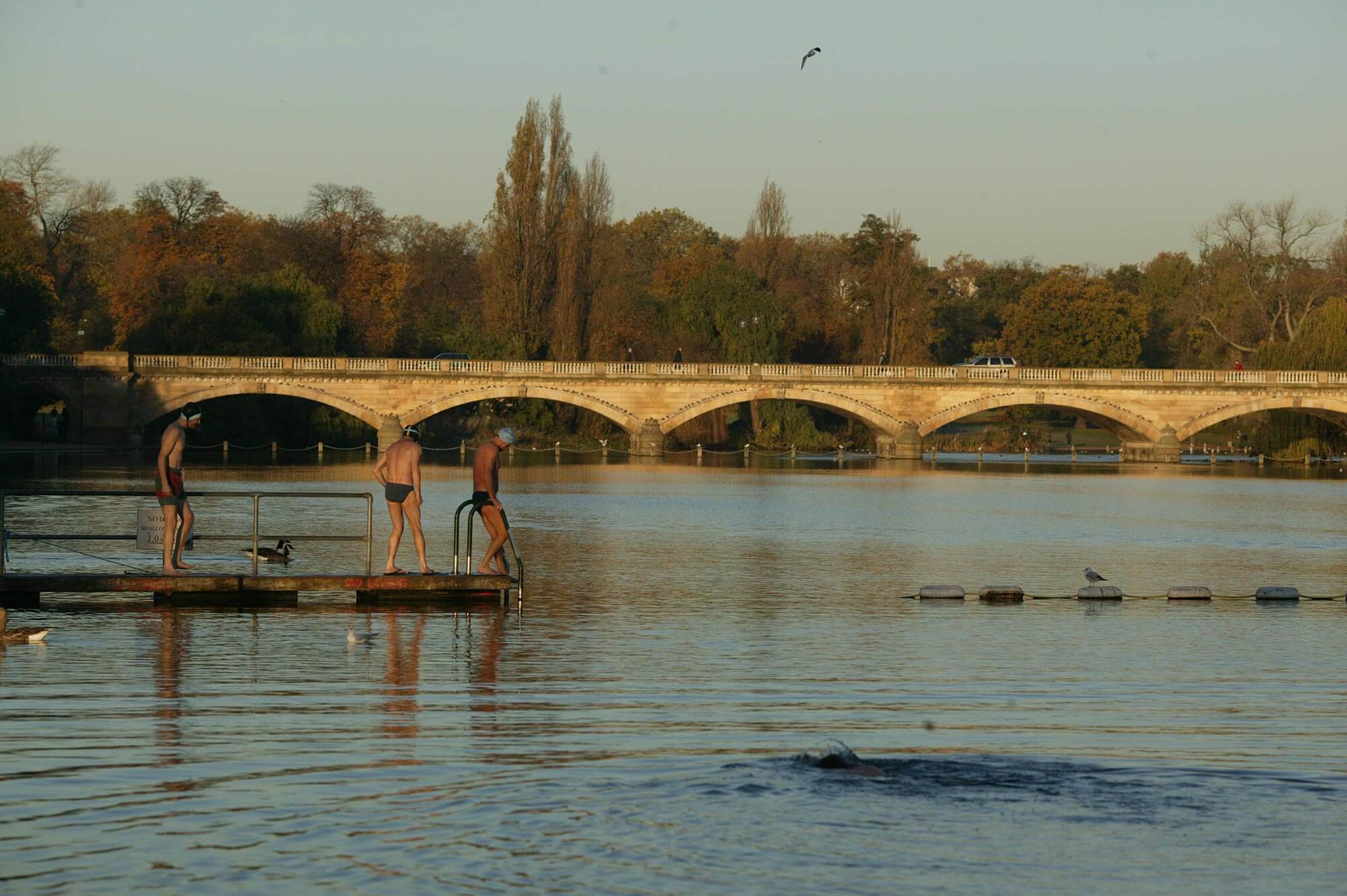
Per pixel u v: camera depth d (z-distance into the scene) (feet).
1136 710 90.58
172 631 113.29
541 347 535.19
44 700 88.17
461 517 229.86
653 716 86.79
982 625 126.72
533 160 527.40
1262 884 58.18
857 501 298.97
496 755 76.07
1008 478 411.75
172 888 56.85
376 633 114.62
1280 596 147.64
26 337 484.74
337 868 58.85
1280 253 611.47
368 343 577.84
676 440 565.53
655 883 57.41
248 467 383.65
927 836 62.90
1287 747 80.02
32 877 57.82
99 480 302.25
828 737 81.56
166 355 481.87
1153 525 246.68
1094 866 59.67
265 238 626.64
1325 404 521.65
